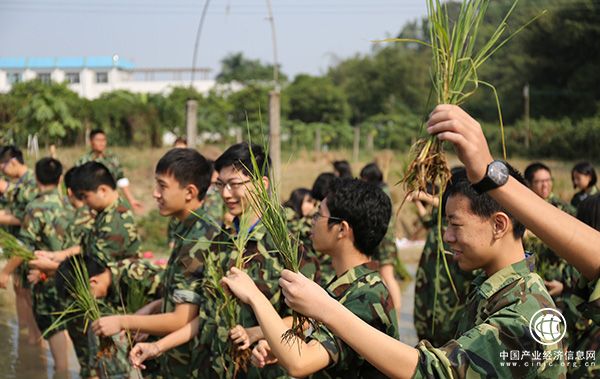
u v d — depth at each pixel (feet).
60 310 19.66
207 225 13.35
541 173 21.20
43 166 21.01
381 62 151.23
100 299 15.43
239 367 12.05
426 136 7.49
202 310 12.81
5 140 41.42
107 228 16.06
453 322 16.89
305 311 7.63
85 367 17.08
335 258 10.28
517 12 103.45
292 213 20.33
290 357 8.43
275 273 12.00
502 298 8.04
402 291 30.58
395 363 7.43
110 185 16.26
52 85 96.99
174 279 13.29
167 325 13.08
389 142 124.77
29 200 23.63
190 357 13.15
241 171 12.28
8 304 28.55
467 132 6.76
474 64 7.25
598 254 7.20
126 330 13.09
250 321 11.94
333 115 139.85
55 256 17.97
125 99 111.34
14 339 23.95
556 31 106.11
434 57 7.50
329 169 85.92
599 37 104.78
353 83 153.28
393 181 46.83
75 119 90.22
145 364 14.25
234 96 122.72
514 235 8.24
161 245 40.60
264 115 116.26
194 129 40.65
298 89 142.00
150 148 103.04
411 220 43.37
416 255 38.11
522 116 111.04
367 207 9.99
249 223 12.20
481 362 7.41
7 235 17.84
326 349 8.63
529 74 111.34
